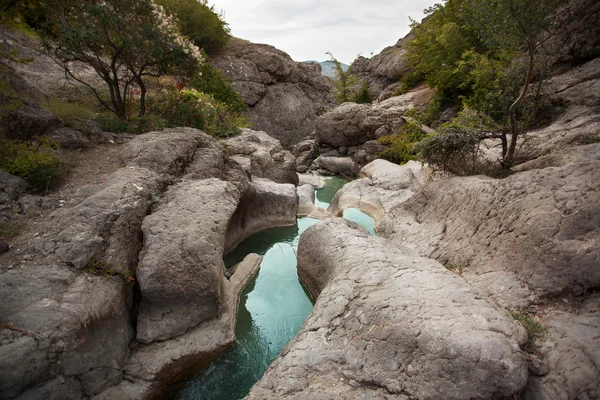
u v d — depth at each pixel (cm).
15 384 334
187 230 546
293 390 385
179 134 827
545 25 668
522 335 379
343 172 1758
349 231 668
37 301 394
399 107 2017
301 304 667
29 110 743
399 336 396
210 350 508
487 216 614
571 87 1086
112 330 442
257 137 1317
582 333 379
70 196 591
